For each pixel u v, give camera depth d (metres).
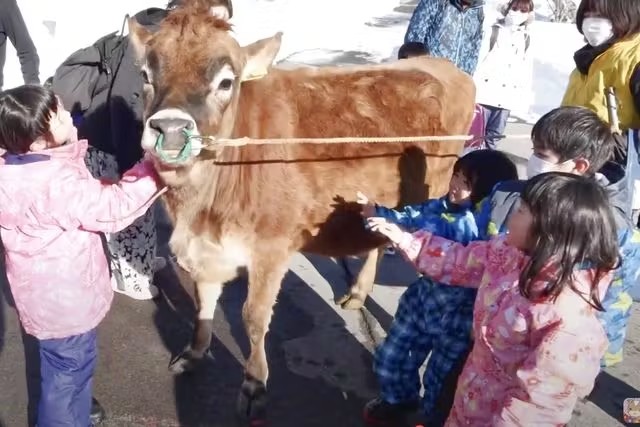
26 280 2.81
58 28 8.55
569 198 2.06
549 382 2.07
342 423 3.52
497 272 2.34
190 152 2.73
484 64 6.79
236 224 3.37
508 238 2.26
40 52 7.81
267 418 3.53
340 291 4.71
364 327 4.32
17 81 6.86
